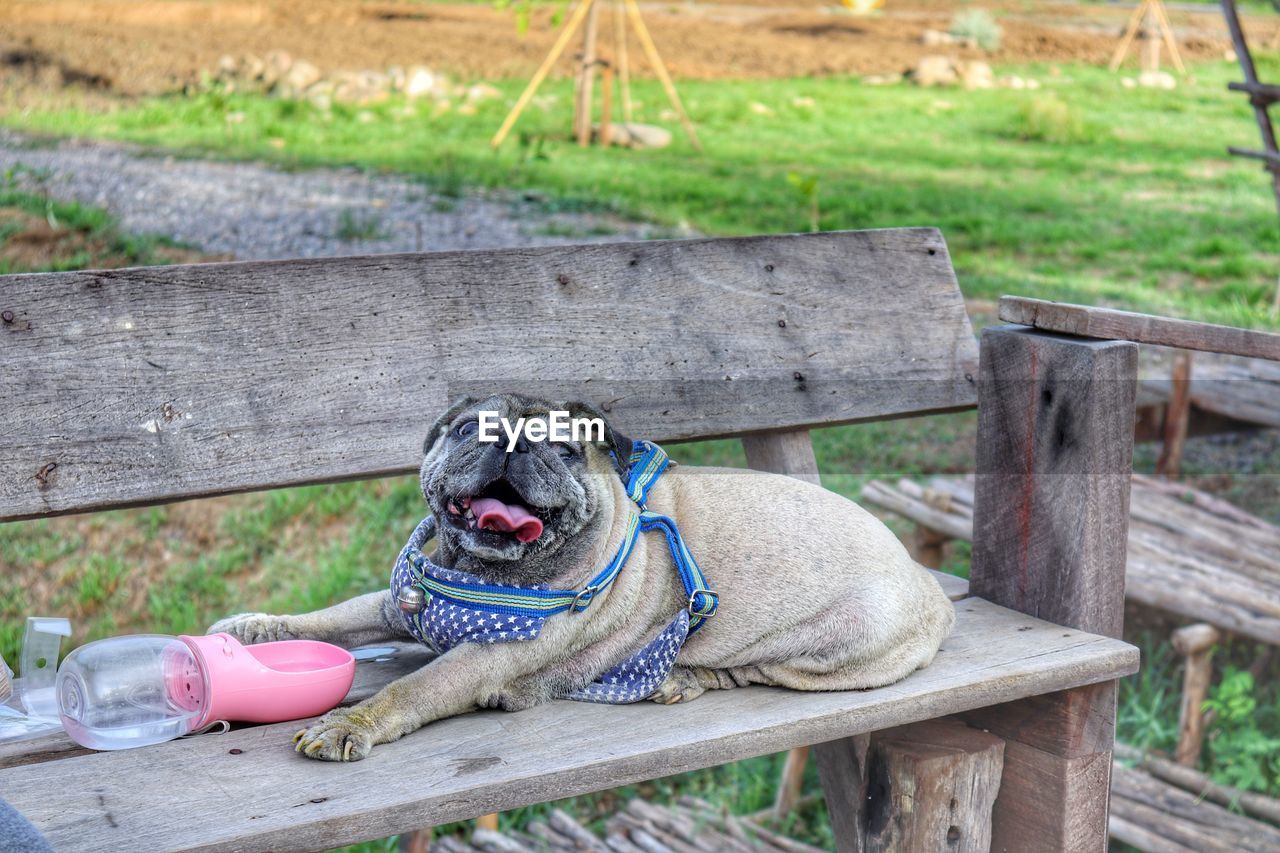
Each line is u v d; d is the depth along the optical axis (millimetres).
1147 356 4008
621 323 1832
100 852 1245
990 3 15055
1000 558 1855
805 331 1936
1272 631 2418
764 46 11516
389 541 3039
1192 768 2467
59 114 6969
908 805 1683
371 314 1712
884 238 2021
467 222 5152
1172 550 2781
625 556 1538
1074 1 15523
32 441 1554
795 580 1575
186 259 4262
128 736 1442
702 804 2482
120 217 4719
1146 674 2699
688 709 1524
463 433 1491
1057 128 8477
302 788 1347
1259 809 2355
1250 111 9633
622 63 7727
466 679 1475
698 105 8914
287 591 2859
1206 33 13102
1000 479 1843
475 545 1443
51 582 2852
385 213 5223
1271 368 3693
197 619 2750
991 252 5430
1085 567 1761
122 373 1599
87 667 1468
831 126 8516
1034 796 1758
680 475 1671
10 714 1556
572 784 1393
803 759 2426
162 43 8961
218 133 6801
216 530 3051
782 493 1646
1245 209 6523
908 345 1995
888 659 1579
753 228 5391
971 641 1714
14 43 8414
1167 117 9422
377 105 8047
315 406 1673
